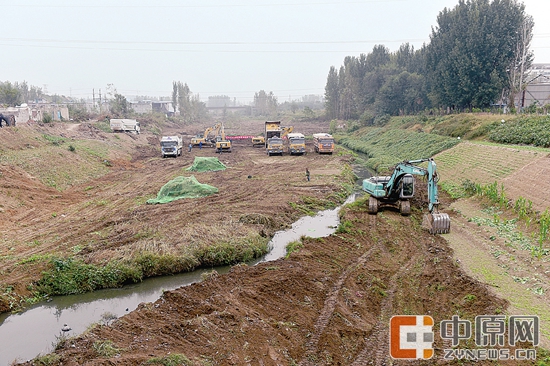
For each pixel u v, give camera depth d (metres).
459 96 55.56
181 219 23.78
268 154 54.25
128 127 70.62
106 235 20.98
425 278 15.71
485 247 18.27
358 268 16.72
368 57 92.25
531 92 55.97
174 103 141.75
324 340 11.51
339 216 26.12
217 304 13.31
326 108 114.44
